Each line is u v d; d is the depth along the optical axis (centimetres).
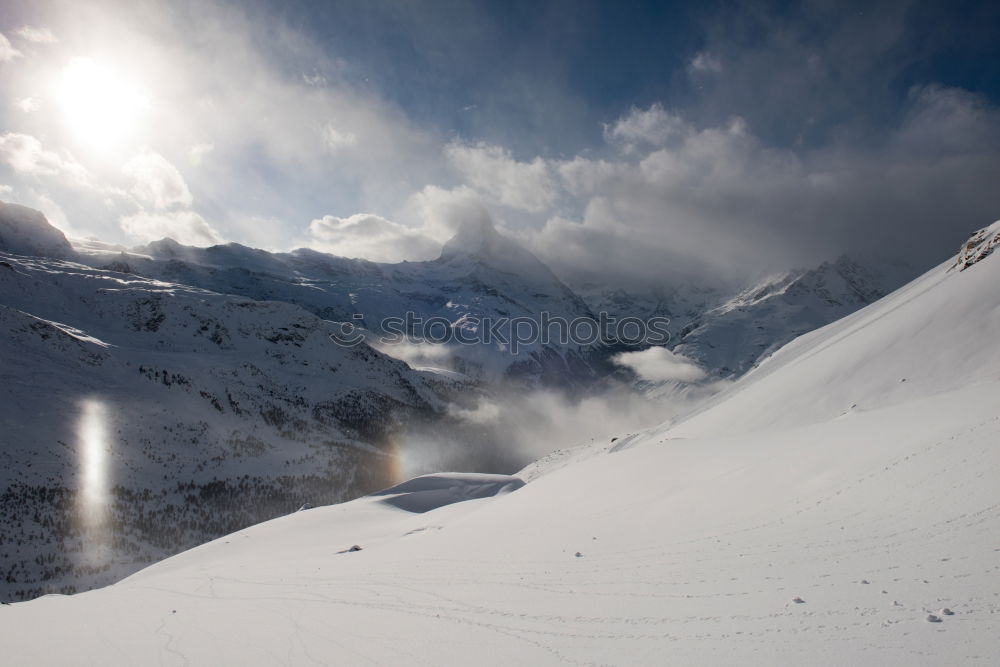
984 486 1140
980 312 2772
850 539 1148
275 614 1403
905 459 1456
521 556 1728
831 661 679
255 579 2208
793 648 741
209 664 1034
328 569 2231
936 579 860
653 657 808
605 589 1220
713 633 856
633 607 1064
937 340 2842
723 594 1032
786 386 3738
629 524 1792
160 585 2303
